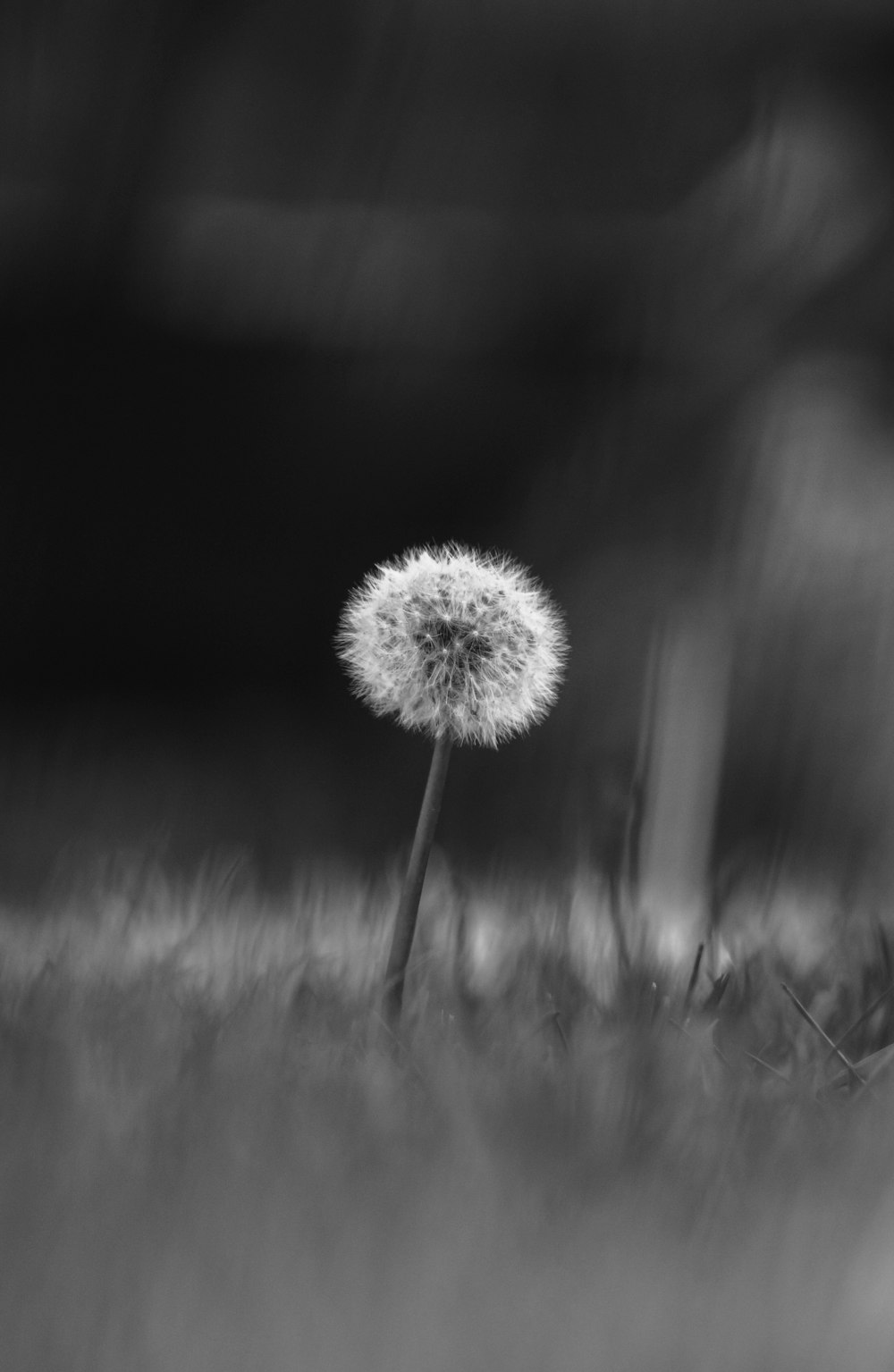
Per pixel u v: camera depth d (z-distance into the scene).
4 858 1.82
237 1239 0.69
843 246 2.15
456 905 0.95
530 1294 0.68
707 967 0.88
